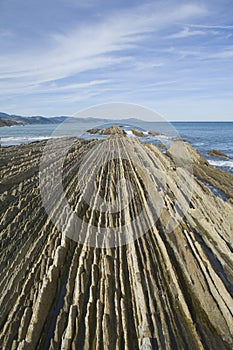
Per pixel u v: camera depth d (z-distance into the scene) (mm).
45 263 7332
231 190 14172
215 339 5301
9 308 5895
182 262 7512
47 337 5320
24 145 26500
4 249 8031
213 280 6820
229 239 8844
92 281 6672
